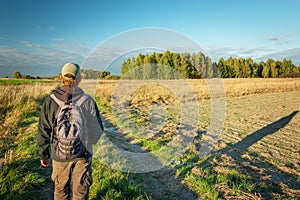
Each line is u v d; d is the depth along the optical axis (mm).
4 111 8094
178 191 3305
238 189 3211
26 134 5621
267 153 4871
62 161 2078
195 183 3451
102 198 2883
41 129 2066
